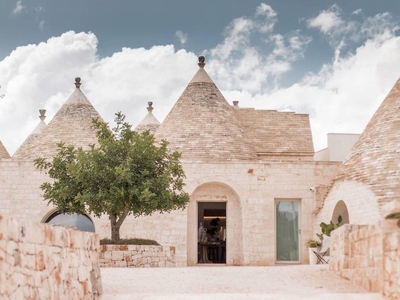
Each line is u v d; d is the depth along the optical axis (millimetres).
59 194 23734
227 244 30156
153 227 29578
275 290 13492
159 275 16016
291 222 30344
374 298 11945
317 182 30047
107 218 29703
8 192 30109
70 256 10445
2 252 7570
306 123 36500
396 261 11250
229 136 31953
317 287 13945
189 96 33531
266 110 36875
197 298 11914
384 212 14695
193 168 30000
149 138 24094
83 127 34406
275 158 34688
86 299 11273
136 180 23516
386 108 27750
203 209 30797
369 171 25547
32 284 8523
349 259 15289
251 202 29906
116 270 17375
